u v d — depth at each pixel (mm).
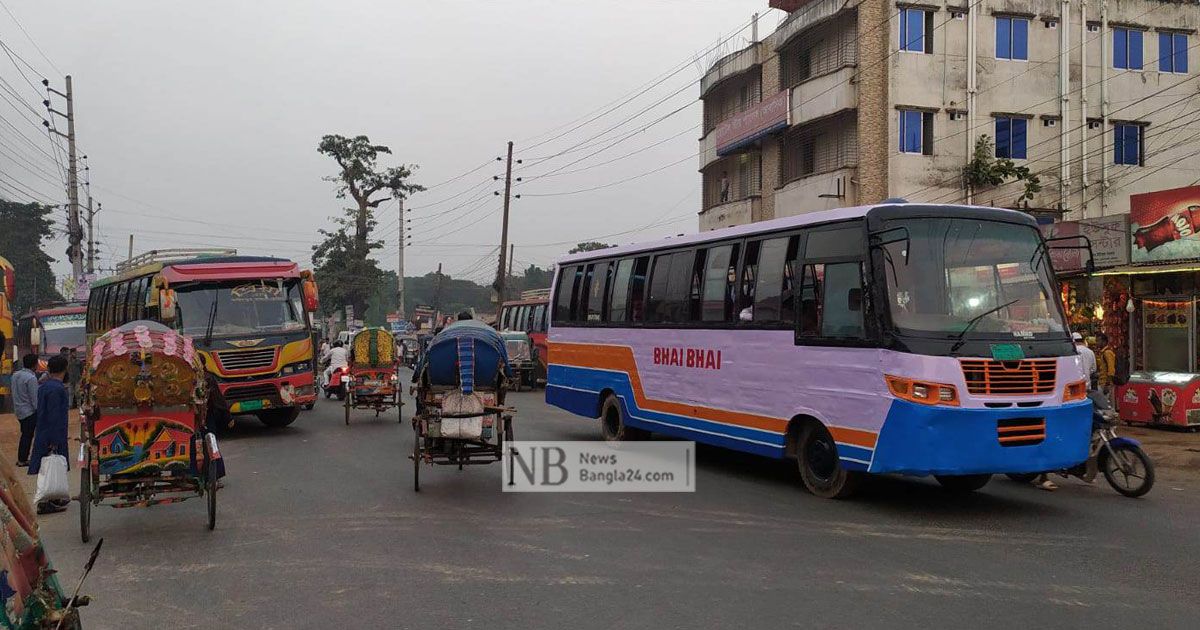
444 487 10180
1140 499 9406
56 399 10164
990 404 8094
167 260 17125
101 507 9312
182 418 8117
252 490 10109
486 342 9891
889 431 8273
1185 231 15719
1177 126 32125
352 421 18062
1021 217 9234
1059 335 8719
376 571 6504
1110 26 31641
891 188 29000
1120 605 5559
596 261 14508
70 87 36312
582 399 14617
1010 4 30469
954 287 8555
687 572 6391
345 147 57500
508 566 6602
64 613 3293
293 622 5352
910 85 29359
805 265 9617
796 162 32312
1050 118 30906
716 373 11102
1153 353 16734
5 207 69750
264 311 16078
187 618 5480
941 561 6684
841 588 5953
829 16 29891
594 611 5477
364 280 57531
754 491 9852
